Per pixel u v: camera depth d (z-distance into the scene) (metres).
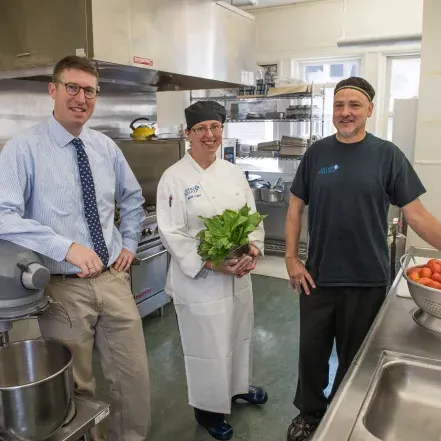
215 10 2.90
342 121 1.69
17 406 1.04
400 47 4.97
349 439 0.90
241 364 2.18
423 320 1.39
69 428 1.14
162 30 2.45
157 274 3.37
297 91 4.46
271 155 4.80
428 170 3.19
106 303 1.74
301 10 5.32
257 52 5.67
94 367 2.73
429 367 1.15
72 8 2.05
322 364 1.96
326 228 1.80
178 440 2.14
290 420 2.27
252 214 1.86
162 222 1.93
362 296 1.81
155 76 2.97
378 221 1.75
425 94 3.11
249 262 1.86
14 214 1.47
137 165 3.44
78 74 1.53
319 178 1.79
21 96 2.86
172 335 3.22
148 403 1.92
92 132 1.77
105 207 1.76
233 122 5.44
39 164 1.57
